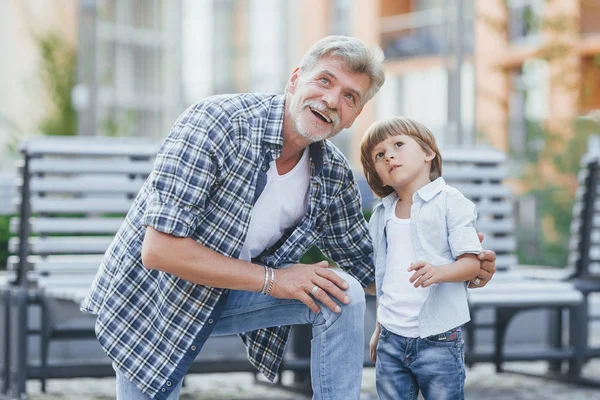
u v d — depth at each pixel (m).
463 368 3.45
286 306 3.24
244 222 3.11
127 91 21.62
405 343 3.43
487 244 5.46
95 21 10.93
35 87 16.36
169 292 3.11
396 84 22.44
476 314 5.88
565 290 5.04
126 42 21.64
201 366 4.61
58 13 20.27
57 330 4.66
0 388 4.84
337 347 3.16
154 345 3.12
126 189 4.94
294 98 3.08
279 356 3.37
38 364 4.71
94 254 5.06
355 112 3.15
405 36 22.31
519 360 5.23
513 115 18.47
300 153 3.24
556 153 11.73
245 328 3.31
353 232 3.49
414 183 3.50
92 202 4.86
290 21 22.58
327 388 3.17
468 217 3.36
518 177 11.81
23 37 20.84
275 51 22.83
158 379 3.10
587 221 5.46
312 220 3.29
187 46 22.17
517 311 5.13
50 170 4.80
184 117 3.08
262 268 3.10
